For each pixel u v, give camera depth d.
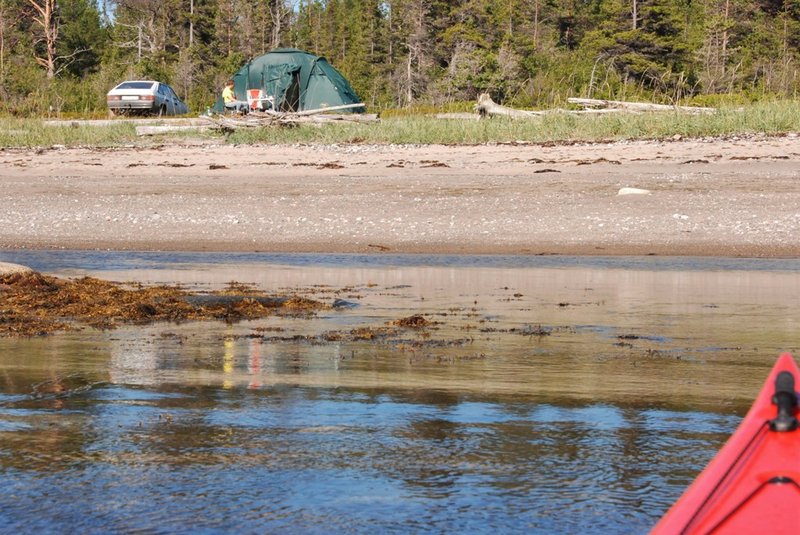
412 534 4.82
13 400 7.57
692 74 75.50
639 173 26.00
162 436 6.54
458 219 21.59
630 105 39.53
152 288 14.31
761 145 30.20
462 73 59.97
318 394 7.75
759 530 2.94
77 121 46.34
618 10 81.31
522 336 10.50
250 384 8.13
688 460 5.96
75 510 5.14
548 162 28.64
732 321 11.44
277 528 4.89
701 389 7.89
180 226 21.86
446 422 6.87
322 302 13.16
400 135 35.12
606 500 5.27
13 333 10.98
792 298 13.32
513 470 5.79
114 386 8.08
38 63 87.00
